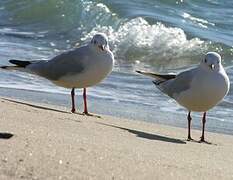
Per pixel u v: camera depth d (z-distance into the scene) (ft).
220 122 43.21
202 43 66.69
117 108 44.83
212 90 35.94
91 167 23.22
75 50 40.73
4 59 57.88
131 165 24.36
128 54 66.64
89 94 48.80
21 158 23.12
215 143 35.94
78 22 75.56
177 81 37.81
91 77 40.24
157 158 26.73
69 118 35.70
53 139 26.55
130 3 77.97
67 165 23.02
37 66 42.42
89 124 34.47
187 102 37.09
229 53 65.05
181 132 38.70
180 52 66.18
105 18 73.92
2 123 29.12
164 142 32.99
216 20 74.69
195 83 36.32
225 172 26.25
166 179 23.36
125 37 69.31
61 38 71.97
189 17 75.20
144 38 68.59
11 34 72.64
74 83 40.60
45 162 23.00
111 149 26.78
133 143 30.42
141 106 46.14
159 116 43.47
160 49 66.80
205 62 36.19
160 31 69.31
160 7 77.77
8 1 82.99
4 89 47.50
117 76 55.31
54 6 79.36
